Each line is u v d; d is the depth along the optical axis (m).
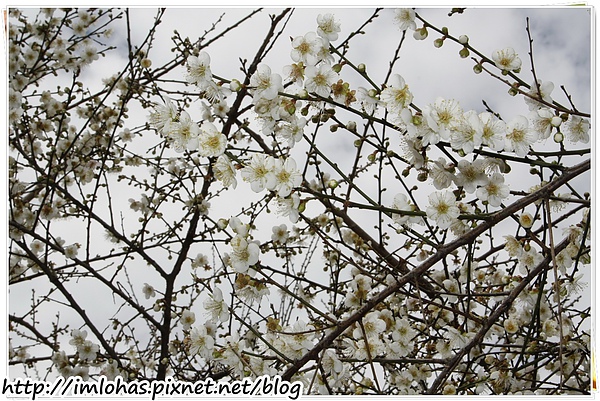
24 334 1.09
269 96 0.78
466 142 0.76
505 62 0.83
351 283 0.91
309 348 0.81
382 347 0.83
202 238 1.11
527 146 0.78
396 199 0.84
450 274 0.96
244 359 0.83
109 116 1.20
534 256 0.86
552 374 0.86
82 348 1.04
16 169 1.12
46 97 1.16
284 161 0.77
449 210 0.79
